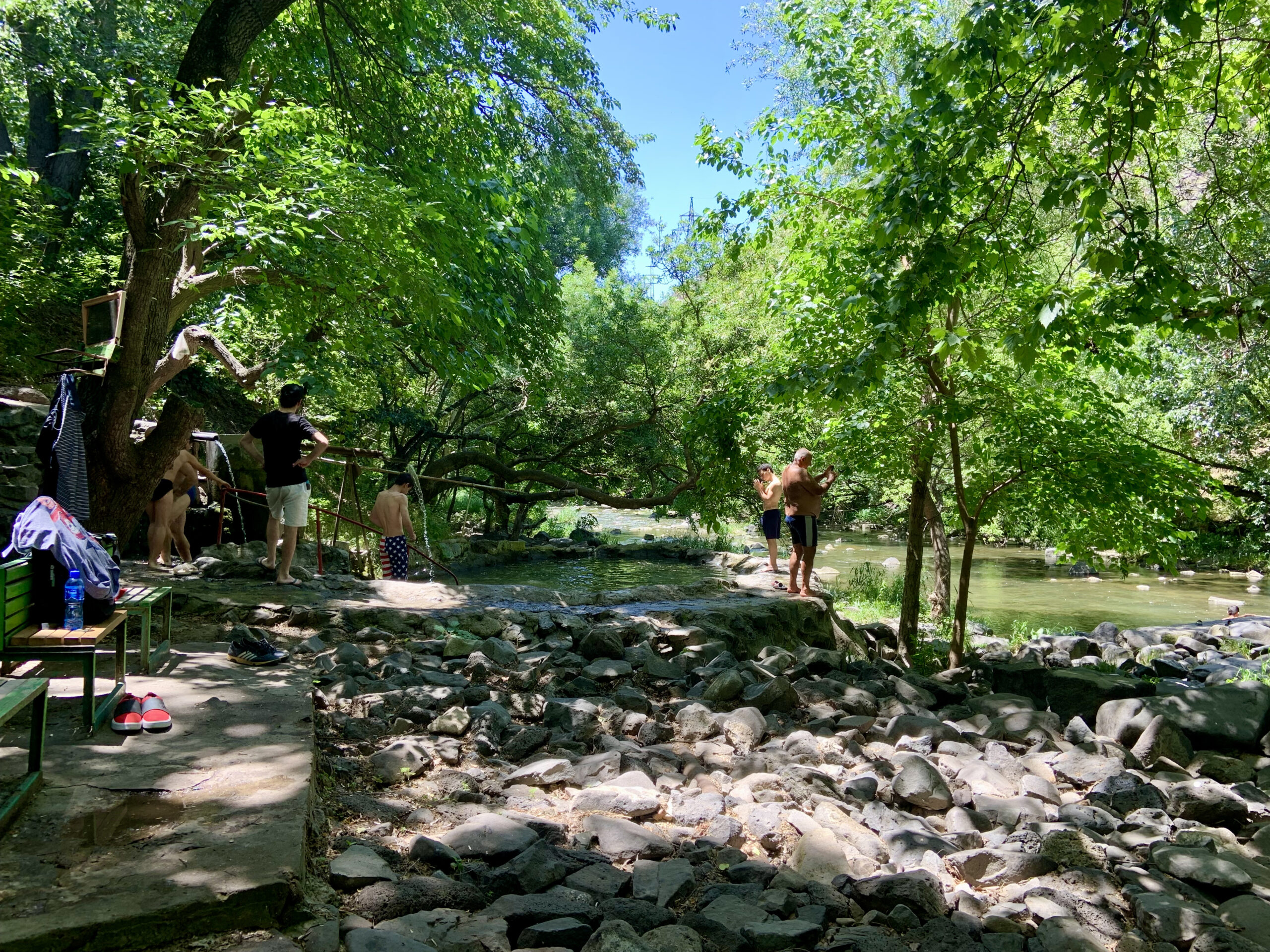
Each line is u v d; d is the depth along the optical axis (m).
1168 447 14.40
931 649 12.58
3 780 3.72
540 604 9.40
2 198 9.05
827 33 11.21
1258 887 4.33
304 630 7.76
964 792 5.41
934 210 6.03
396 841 4.02
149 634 5.55
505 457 24.62
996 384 9.67
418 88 13.56
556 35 17.27
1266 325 6.04
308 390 16.52
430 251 10.81
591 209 19.36
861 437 10.59
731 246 11.94
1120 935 3.90
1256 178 8.60
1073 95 8.05
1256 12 7.79
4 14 15.59
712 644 8.22
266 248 8.31
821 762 5.77
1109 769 5.94
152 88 8.28
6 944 2.57
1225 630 14.68
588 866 3.87
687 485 20.80
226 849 3.20
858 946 3.38
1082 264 6.36
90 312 10.04
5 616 4.20
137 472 9.71
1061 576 23.47
